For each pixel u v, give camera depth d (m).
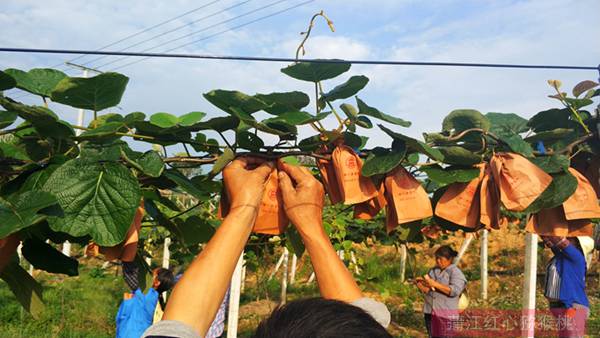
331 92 1.92
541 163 1.92
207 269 1.00
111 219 1.55
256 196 1.23
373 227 8.03
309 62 1.91
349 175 1.85
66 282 13.16
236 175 1.30
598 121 2.05
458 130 2.04
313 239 1.28
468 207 2.01
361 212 2.01
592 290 12.73
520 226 13.88
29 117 1.65
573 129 2.05
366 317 0.68
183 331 0.87
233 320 5.85
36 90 1.83
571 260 4.98
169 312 0.93
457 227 2.20
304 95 1.78
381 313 1.10
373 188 1.88
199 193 1.82
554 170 1.88
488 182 1.98
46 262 1.88
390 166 1.80
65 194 1.56
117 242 1.53
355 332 0.64
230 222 1.13
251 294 12.35
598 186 2.09
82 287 12.39
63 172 1.60
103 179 1.61
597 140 2.05
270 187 1.69
